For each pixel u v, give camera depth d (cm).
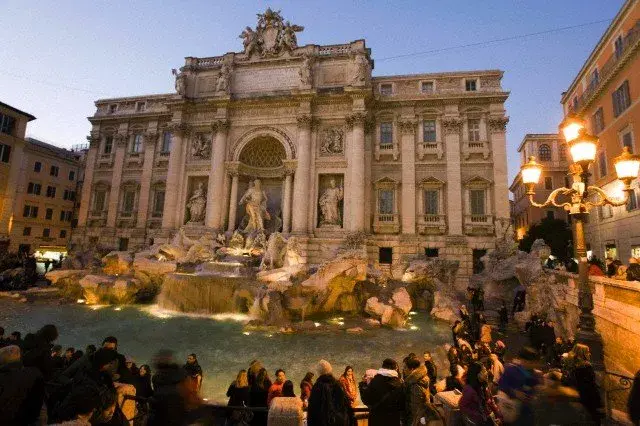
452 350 1077
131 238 3900
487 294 2625
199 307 2253
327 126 3484
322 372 544
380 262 3319
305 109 3450
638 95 2359
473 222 3219
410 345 1619
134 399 575
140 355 1384
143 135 4194
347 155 3350
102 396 434
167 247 2916
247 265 2758
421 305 2798
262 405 736
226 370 1248
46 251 5131
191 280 2303
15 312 2095
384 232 3328
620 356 1112
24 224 4853
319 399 488
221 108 3638
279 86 3606
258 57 3725
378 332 1880
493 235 3175
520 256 2650
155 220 3919
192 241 3122
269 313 1967
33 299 2522
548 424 486
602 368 757
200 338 1644
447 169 3331
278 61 3634
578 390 617
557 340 1170
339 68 3500
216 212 3447
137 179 4112
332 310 2325
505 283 2589
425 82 3544
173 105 3784
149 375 758
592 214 3189
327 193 3356
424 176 3381
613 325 1166
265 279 2238
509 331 1845
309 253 3191
